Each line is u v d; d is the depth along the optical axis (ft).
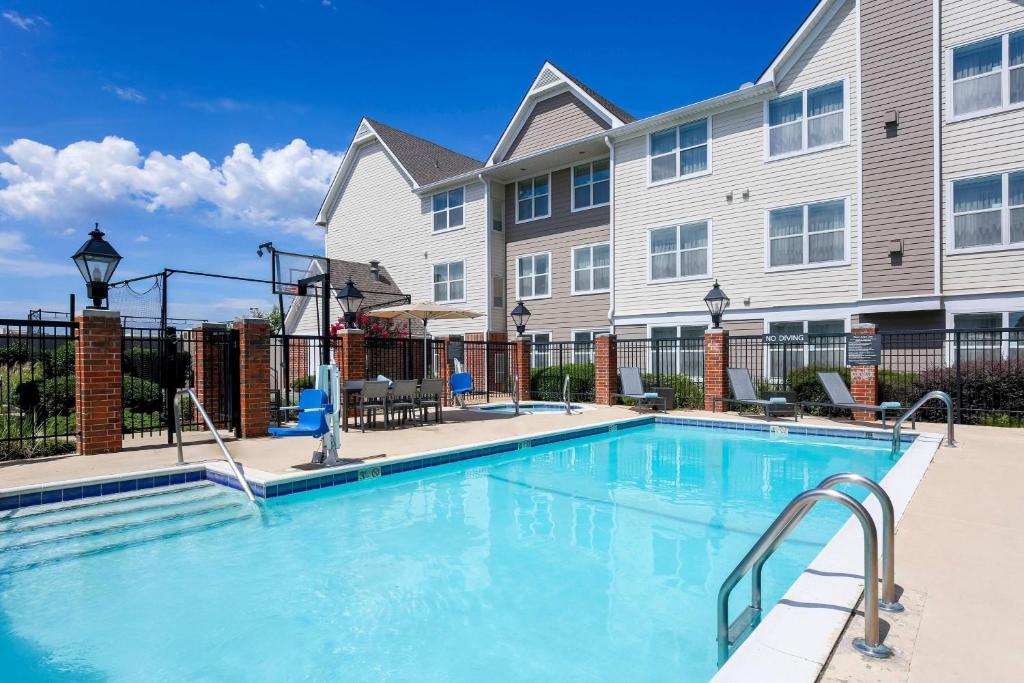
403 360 44.42
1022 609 8.83
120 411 23.43
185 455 22.76
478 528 16.66
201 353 31.24
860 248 42.98
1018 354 34.14
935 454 22.16
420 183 74.02
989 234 38.32
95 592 12.32
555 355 63.62
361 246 82.07
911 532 12.73
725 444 31.12
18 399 27.68
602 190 60.64
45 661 9.66
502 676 9.09
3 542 14.94
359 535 16.01
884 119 42.01
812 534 15.79
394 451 24.12
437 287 73.00
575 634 10.49
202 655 9.83
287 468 20.38
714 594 12.17
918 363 40.83
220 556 14.42
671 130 53.52
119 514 17.17
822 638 7.73
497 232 68.59
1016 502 15.20
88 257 22.67
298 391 43.57
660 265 54.08
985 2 38.34
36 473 18.71
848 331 43.55
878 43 42.37
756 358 47.88
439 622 10.99
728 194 49.57
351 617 11.23
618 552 14.73
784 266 46.57
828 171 44.52
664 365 53.42
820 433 31.32
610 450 29.43
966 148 39.04
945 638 7.85
